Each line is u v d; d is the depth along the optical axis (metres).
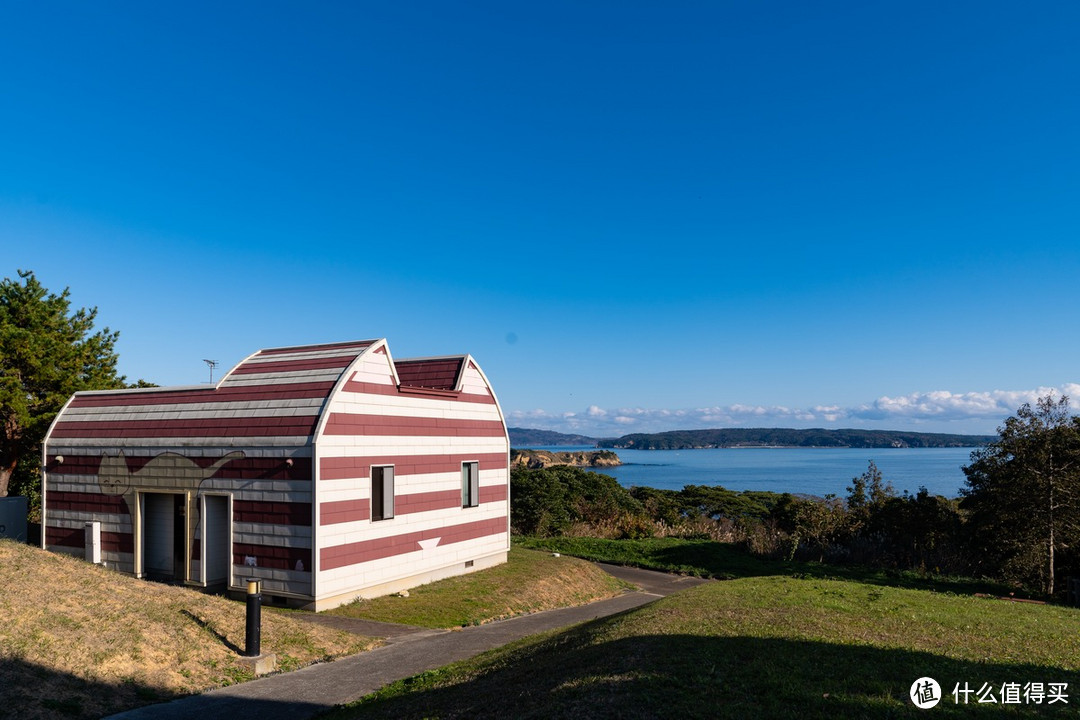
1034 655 8.99
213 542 17.22
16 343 26.12
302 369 17.66
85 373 29.86
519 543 29.94
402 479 18.45
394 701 9.12
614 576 24.48
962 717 6.54
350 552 16.53
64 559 13.49
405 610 16.22
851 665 8.20
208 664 10.55
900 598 13.94
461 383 21.38
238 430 16.83
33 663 9.09
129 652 10.13
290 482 15.96
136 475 18.25
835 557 26.33
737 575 24.31
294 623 13.20
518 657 10.49
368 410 17.38
